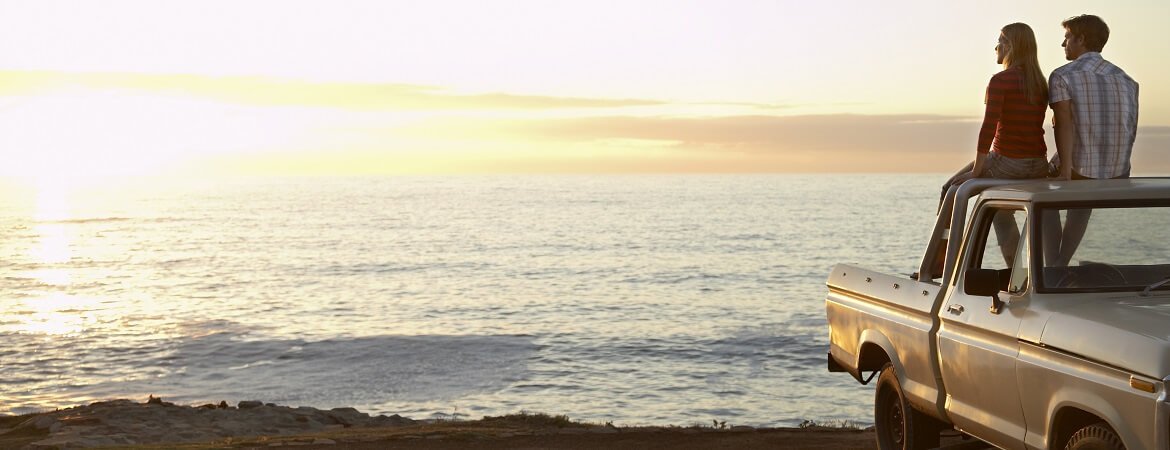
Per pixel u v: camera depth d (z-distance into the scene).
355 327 70.81
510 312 81.19
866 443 9.59
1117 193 4.79
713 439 10.47
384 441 10.80
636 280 111.94
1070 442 4.20
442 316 78.69
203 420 14.78
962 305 5.17
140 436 13.05
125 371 50.41
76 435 12.88
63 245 193.50
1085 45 5.83
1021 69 5.87
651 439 10.62
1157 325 3.87
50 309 84.62
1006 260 5.00
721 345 59.12
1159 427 3.54
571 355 55.84
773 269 124.94
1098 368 3.95
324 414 16.20
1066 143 5.73
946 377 5.32
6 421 14.73
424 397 41.84
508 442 10.60
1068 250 4.72
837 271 7.14
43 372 50.12
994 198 5.13
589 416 37.12
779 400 40.56
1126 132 5.72
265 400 41.31
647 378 47.34
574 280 113.19
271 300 93.50
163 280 118.38
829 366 7.24
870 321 6.38
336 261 149.75
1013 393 4.61
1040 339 4.37
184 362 53.38
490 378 47.34
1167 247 4.78
